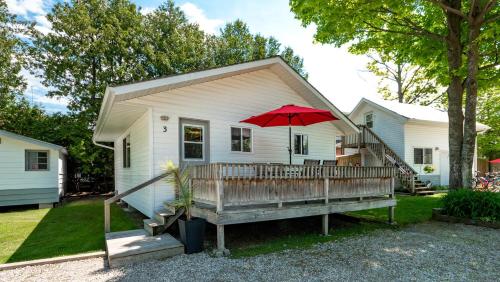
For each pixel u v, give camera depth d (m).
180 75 6.52
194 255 4.73
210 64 22.77
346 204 6.54
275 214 5.46
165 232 5.75
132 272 4.01
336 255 4.71
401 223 7.37
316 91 9.48
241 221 5.04
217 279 3.72
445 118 17.41
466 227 6.91
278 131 9.36
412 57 10.59
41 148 11.73
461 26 9.37
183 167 7.16
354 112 20.09
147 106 6.72
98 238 5.98
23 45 17.17
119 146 12.45
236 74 8.08
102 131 10.73
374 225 7.29
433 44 9.87
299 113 6.96
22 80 17.69
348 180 6.62
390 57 11.38
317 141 10.62
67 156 16.64
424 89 24.58
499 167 23.27
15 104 18.02
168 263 4.35
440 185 17.09
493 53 9.18
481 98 21.66
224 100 8.06
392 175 7.45
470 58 8.43
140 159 7.91
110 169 17.70
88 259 4.70
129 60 18.44
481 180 15.07
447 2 8.91
